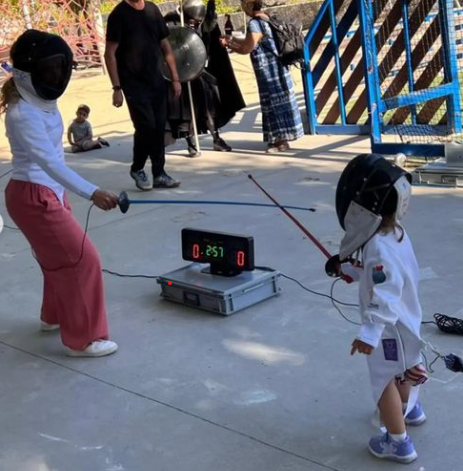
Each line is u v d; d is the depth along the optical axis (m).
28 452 3.11
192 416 3.26
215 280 4.33
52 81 3.46
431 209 5.67
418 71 7.89
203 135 9.29
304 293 4.38
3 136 10.73
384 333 2.69
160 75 6.63
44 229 3.66
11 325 4.35
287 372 3.54
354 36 8.36
